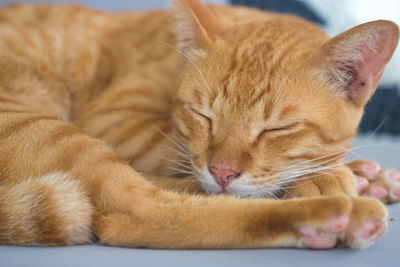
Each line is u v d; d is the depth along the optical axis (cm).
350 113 48
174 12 52
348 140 49
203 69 50
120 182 43
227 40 51
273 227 41
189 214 42
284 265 40
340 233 41
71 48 59
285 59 48
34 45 58
